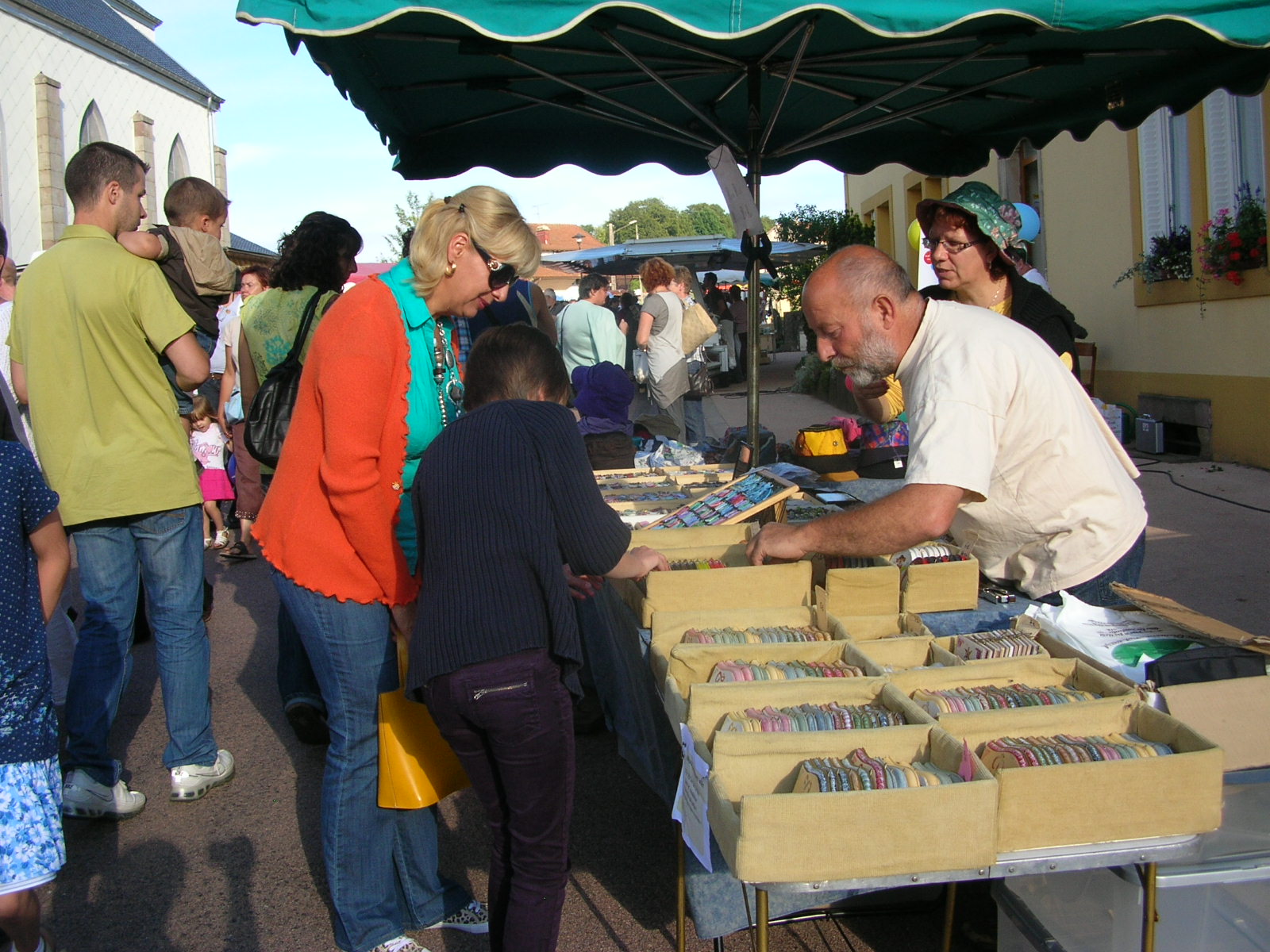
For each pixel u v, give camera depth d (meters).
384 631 2.43
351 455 2.18
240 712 4.54
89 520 3.32
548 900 2.13
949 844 1.74
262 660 5.27
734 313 19.59
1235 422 7.80
